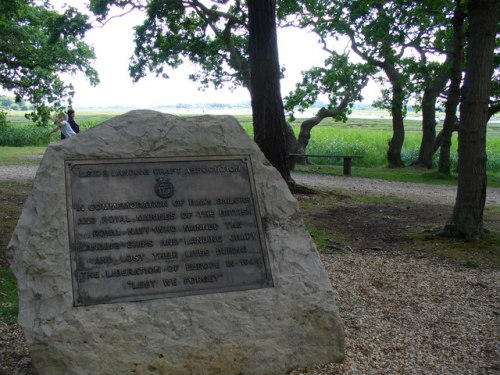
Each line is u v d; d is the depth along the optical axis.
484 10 7.79
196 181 4.41
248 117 60.75
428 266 7.27
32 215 3.95
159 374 3.81
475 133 8.31
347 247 8.28
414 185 17.28
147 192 4.24
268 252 4.35
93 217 4.05
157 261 4.07
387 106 24.95
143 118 4.43
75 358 3.66
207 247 4.23
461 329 5.07
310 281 4.34
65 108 15.76
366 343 4.71
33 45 14.85
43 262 3.83
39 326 3.65
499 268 7.21
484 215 11.45
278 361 4.11
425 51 21.27
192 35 21.91
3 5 11.52
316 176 19.02
